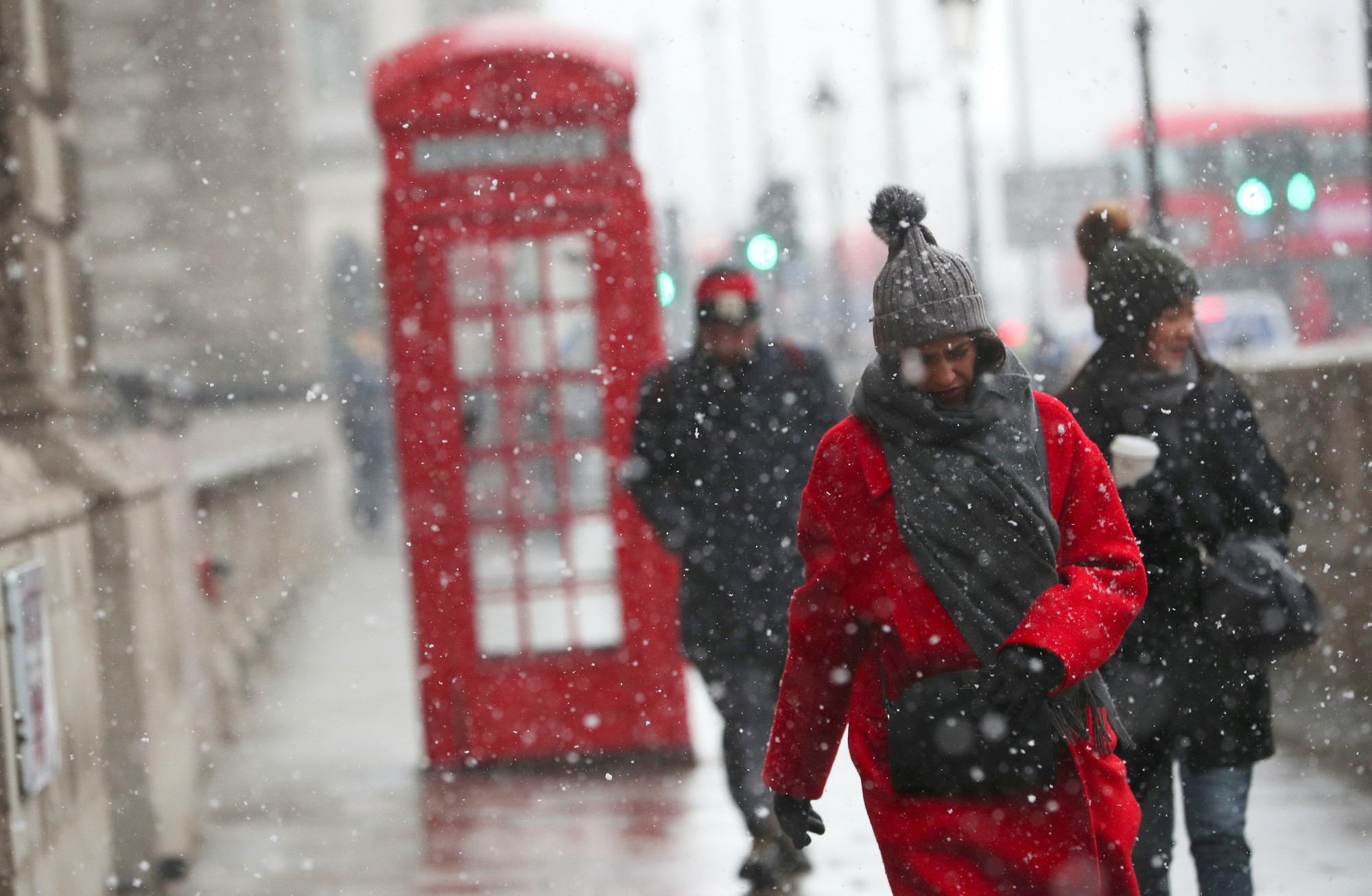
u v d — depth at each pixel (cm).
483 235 1504
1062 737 641
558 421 1522
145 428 1409
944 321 637
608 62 1502
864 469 646
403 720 1767
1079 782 638
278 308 4388
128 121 4334
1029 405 650
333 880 1162
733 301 1145
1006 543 630
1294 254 5722
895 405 642
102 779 1147
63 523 1080
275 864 1215
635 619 1528
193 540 1603
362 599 2859
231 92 4384
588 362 1519
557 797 1394
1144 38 2081
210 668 1655
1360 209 5788
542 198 1502
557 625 1535
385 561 3506
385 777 1506
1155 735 829
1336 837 1086
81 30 4309
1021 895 639
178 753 1291
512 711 1525
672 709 1529
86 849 1075
